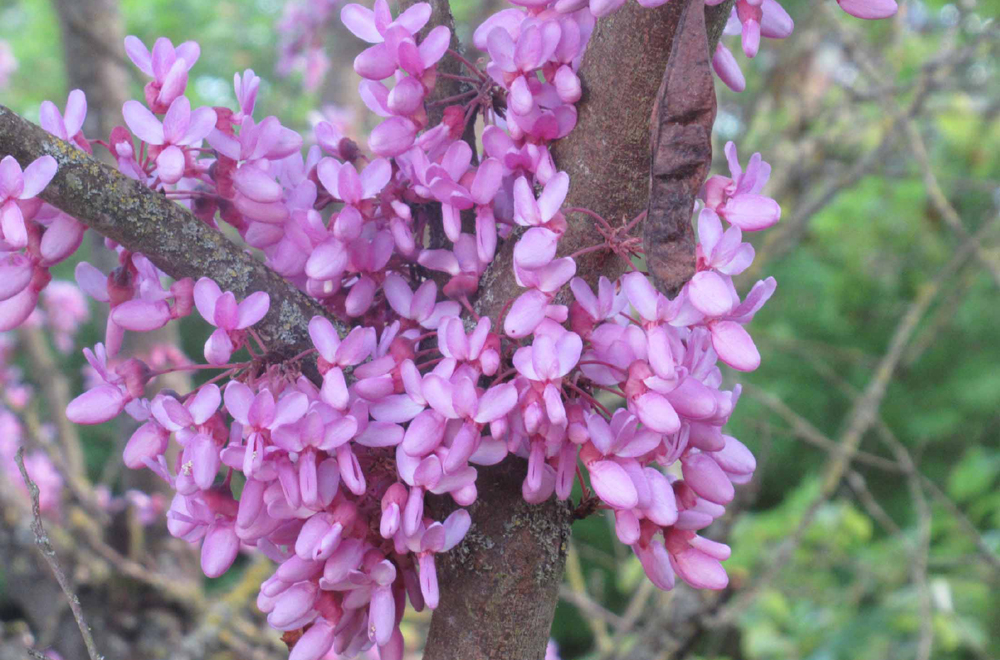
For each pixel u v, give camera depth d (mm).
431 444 496
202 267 514
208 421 510
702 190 505
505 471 521
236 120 521
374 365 504
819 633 1406
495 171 503
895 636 1378
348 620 514
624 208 514
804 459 2594
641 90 505
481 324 501
